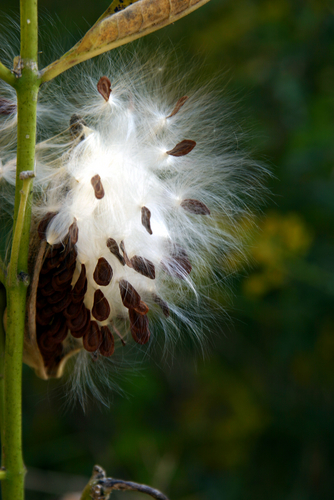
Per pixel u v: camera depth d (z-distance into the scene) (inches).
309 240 31.9
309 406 36.2
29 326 15.3
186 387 40.3
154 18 15.1
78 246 15.2
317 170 32.7
